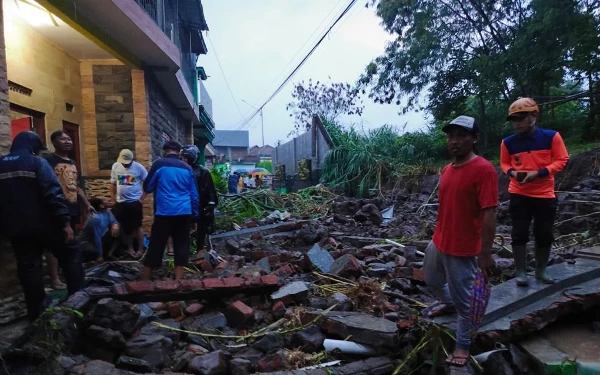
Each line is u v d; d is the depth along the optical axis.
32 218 3.55
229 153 57.00
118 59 6.98
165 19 9.95
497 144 16.28
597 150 9.50
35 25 5.85
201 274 5.64
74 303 3.53
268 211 13.27
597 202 7.19
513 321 3.28
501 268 4.94
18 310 3.96
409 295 4.49
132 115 7.79
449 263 2.89
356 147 16.62
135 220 6.65
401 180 15.06
